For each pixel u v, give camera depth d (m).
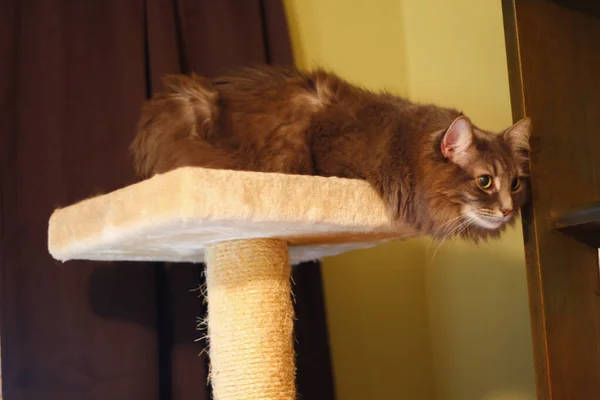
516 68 1.37
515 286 2.09
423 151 1.45
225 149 1.48
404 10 2.57
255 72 1.68
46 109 1.68
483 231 1.52
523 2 1.38
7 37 1.67
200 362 1.73
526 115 1.35
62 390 1.58
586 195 1.39
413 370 2.36
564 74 1.41
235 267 1.37
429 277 2.43
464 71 2.33
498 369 2.13
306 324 1.94
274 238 1.40
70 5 1.76
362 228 1.34
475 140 1.45
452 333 2.33
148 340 1.67
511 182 1.43
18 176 1.64
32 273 1.61
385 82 2.49
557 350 1.27
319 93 1.59
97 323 1.64
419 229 1.45
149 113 1.56
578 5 1.45
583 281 1.32
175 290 1.75
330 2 2.40
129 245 1.33
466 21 2.34
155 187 1.10
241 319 1.35
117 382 1.62
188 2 1.93
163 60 1.76
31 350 1.58
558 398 1.24
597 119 1.44
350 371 2.23
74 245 1.33
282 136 1.51
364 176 1.44
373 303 2.32
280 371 1.36
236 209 1.10
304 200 1.20
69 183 1.67
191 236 1.27
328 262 2.24
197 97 1.52
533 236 1.31
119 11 1.79
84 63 1.75
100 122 1.74
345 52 2.41
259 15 1.96
